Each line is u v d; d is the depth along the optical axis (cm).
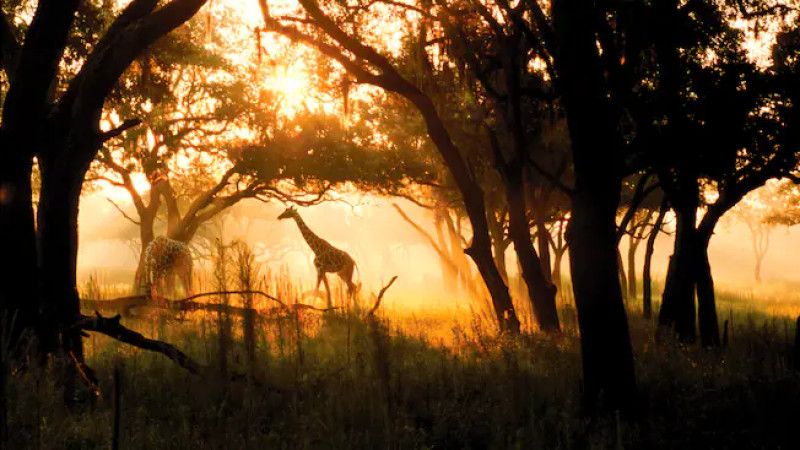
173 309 1334
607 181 810
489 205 2608
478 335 1155
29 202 830
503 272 2809
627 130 1297
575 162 821
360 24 1528
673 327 1320
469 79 1574
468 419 698
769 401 746
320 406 699
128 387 794
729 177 1365
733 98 1200
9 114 824
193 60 2906
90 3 1703
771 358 958
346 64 1414
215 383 788
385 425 636
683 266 1399
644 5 1159
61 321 849
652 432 686
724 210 1378
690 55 1269
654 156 1180
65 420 629
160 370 877
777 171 1338
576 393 813
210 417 667
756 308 2916
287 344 1089
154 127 3064
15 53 886
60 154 885
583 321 795
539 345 1131
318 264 2230
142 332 1259
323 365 887
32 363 718
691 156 1212
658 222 2059
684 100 1205
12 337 785
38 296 821
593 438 636
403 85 1448
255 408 706
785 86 1214
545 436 662
